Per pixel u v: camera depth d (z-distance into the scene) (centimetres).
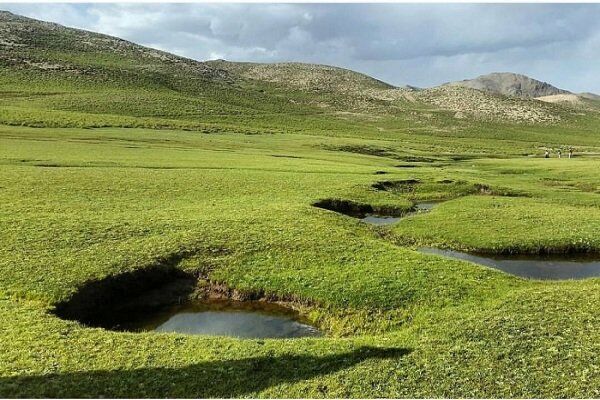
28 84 19375
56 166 6475
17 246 3097
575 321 2166
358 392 1705
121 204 4459
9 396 1603
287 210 4372
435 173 7919
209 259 3064
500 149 17912
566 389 1672
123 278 2759
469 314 2316
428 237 4156
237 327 2434
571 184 7444
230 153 9638
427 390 1709
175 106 19512
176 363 1883
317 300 2591
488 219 4641
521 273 3403
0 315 2212
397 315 2425
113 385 1717
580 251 3875
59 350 1931
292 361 1920
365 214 5169
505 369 1817
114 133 11425
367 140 16725
